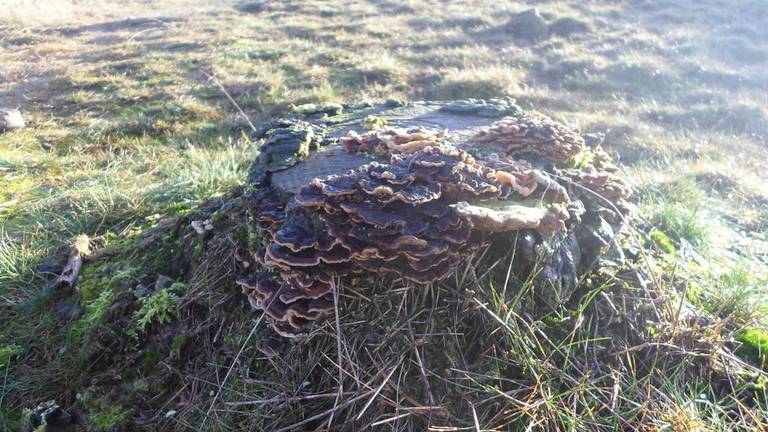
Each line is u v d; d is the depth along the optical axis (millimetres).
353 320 643
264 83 2166
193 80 2225
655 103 2252
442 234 604
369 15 3598
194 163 1371
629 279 745
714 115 2180
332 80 2295
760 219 1292
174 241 892
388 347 636
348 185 621
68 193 1196
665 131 1983
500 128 821
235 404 637
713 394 641
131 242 957
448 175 650
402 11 3707
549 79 2547
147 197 1150
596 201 778
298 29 3135
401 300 647
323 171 751
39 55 2615
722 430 601
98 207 1113
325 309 618
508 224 606
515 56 2734
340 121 974
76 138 1656
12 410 735
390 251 585
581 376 645
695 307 750
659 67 2619
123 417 682
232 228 812
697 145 1806
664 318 701
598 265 731
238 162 1357
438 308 654
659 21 3547
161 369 725
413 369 631
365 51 2701
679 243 925
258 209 718
